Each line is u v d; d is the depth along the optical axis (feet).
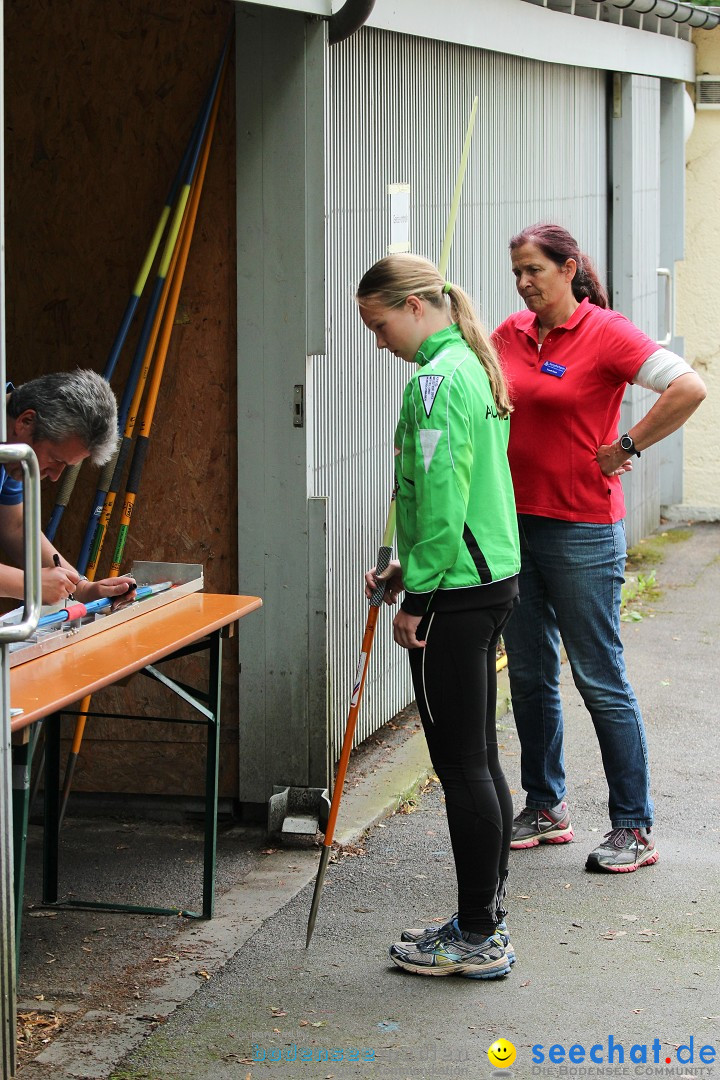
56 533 15.72
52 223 15.34
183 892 13.84
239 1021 10.91
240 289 14.61
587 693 14.07
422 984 11.53
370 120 15.99
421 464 10.62
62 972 11.89
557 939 12.40
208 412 15.02
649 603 26.63
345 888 13.70
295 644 14.98
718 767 17.44
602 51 25.75
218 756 14.05
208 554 15.26
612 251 28.68
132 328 15.23
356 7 13.93
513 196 22.07
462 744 11.27
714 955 12.03
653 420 13.17
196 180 14.55
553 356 13.69
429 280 11.12
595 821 15.62
